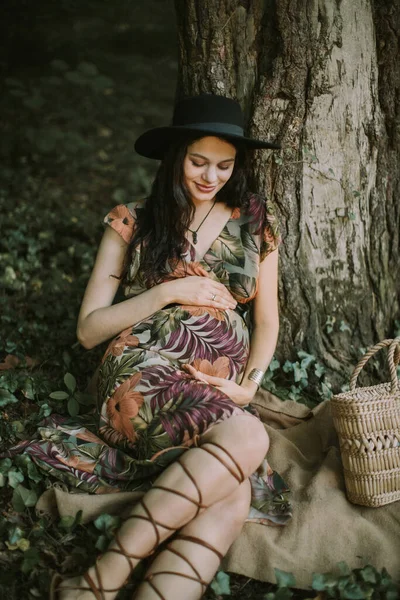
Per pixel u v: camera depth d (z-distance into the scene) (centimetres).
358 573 253
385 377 360
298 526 266
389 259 367
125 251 291
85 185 646
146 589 226
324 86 327
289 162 333
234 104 278
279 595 242
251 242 290
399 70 342
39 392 327
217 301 278
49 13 846
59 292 427
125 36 895
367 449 270
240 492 246
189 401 254
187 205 279
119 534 230
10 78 709
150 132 277
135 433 259
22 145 703
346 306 354
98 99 827
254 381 290
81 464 267
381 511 276
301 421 323
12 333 379
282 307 347
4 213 549
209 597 248
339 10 323
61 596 224
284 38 320
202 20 327
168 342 272
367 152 346
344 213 346
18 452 274
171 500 229
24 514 271
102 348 369
